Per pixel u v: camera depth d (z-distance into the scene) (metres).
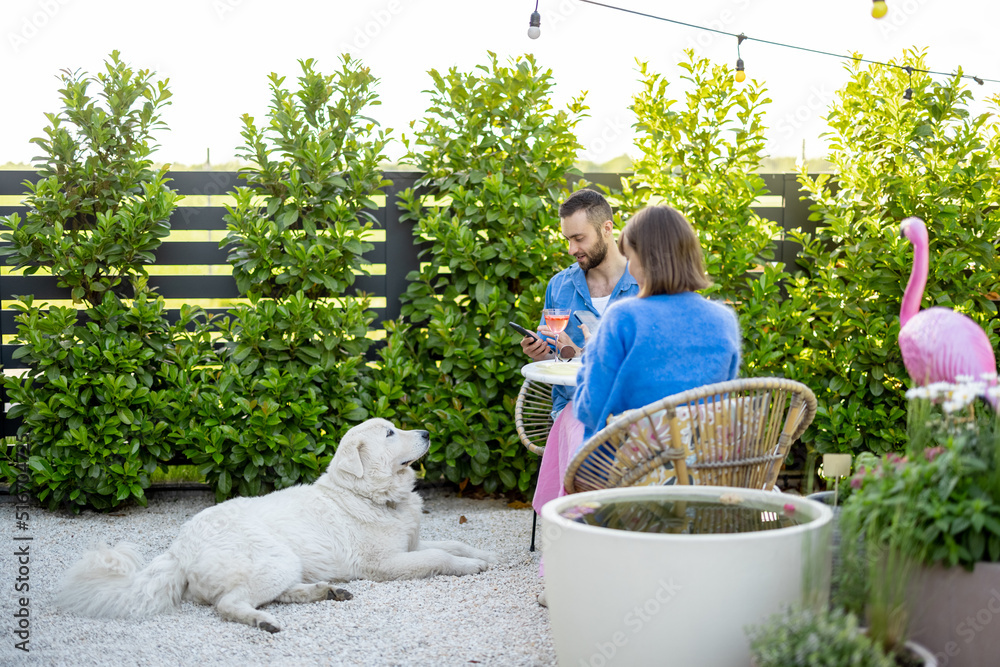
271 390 4.52
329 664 2.49
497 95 4.83
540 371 3.13
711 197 4.74
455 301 4.91
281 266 4.76
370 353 5.09
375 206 4.86
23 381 4.50
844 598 1.85
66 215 4.60
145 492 4.84
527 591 3.18
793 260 5.08
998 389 1.86
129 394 4.41
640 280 2.53
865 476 1.95
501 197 4.63
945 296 4.35
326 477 3.48
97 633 2.75
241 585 2.93
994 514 1.79
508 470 4.66
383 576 3.34
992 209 4.59
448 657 2.53
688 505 2.10
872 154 4.75
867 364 4.48
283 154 4.74
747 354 4.46
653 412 2.17
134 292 4.88
